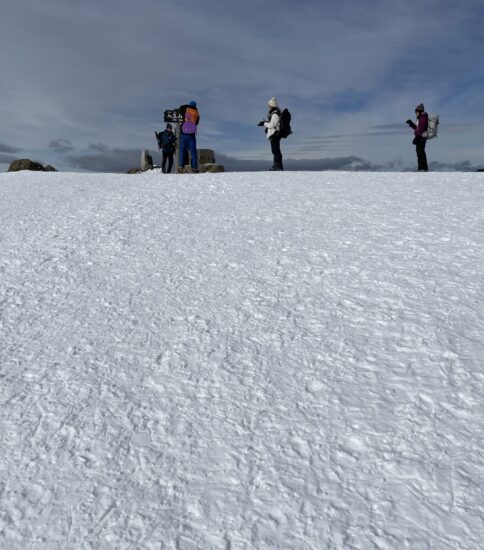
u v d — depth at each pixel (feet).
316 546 5.09
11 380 8.12
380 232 13.70
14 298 11.14
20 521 5.58
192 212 17.51
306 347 8.49
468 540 5.05
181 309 10.14
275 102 32.07
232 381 7.75
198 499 5.74
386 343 8.40
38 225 16.96
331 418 6.84
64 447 6.64
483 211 15.10
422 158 33.06
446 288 10.05
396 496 5.61
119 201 20.12
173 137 43.88
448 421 6.63
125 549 5.20
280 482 5.90
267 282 11.04
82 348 8.95
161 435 6.76
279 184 22.22
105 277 12.03
